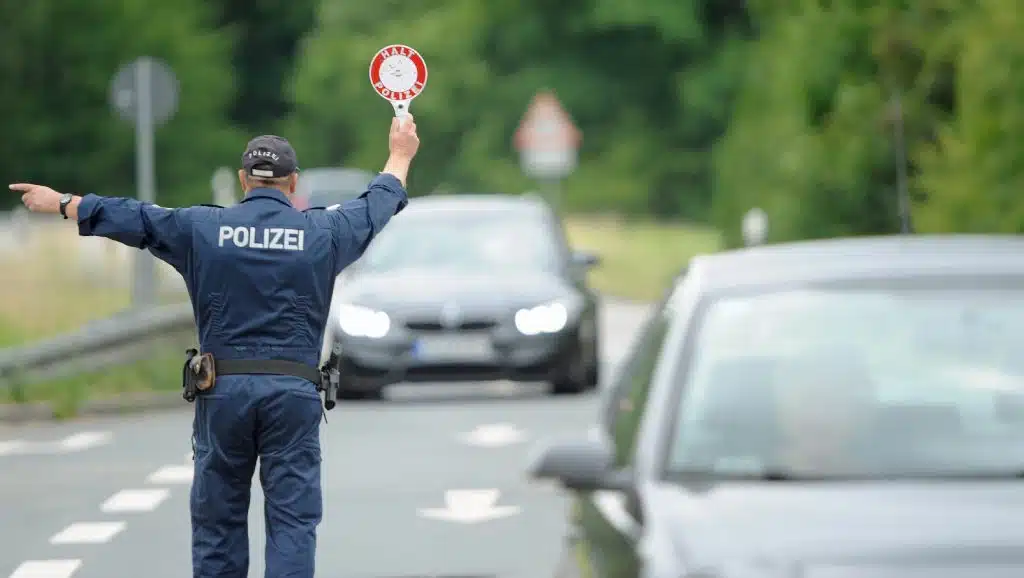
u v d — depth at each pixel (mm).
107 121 153750
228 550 20031
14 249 91438
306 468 19922
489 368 45156
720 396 14531
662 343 15328
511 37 184625
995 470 13891
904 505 13203
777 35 64562
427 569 25016
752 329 14984
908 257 15492
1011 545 12492
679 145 179875
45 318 67938
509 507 29969
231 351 19797
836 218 53656
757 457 14094
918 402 14383
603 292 94062
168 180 153375
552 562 25203
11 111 152625
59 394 46438
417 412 43344
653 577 12867
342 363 45375
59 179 153750
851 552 12562
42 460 37281
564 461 14359
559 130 80812
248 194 20109
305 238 19906
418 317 45094
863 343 14719
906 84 49781
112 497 32219
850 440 14148
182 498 32031
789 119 58000
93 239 87812
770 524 13070
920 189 48125
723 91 174375
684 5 177375
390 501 30719
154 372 50062
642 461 14219
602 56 182125
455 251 48219
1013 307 14875
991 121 41312
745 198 74062
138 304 61062
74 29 153000
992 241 16078
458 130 187875
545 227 49188
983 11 41875
